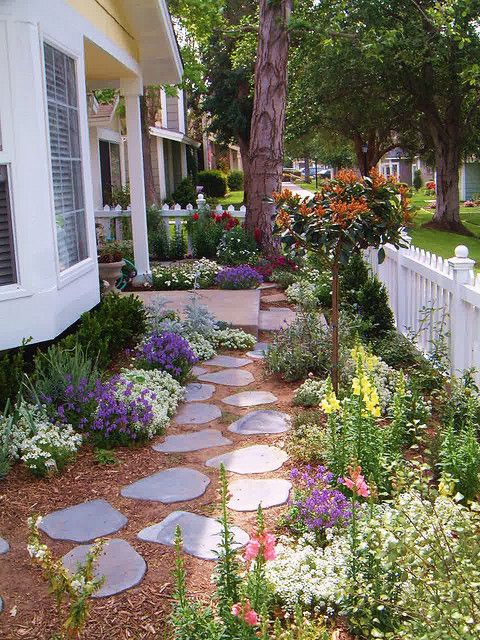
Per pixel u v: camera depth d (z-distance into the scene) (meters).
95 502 4.05
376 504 3.51
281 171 13.15
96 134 18.44
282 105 12.98
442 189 25.17
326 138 31.00
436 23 16.41
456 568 2.41
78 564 2.73
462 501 3.86
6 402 4.97
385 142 31.42
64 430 4.79
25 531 3.74
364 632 2.67
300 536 3.60
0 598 3.15
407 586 2.71
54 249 5.89
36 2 5.58
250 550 2.64
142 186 10.90
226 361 7.02
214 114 31.67
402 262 7.58
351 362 6.06
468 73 19.73
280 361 6.38
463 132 24.86
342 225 5.05
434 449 4.30
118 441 4.84
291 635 2.48
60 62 6.46
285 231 5.31
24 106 5.48
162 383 5.81
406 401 4.99
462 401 4.89
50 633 2.91
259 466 4.50
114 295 7.79
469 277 5.66
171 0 20.47
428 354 6.19
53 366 5.25
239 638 2.44
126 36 9.55
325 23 16.12
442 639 2.20
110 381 5.49
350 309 7.76
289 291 10.10
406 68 22.75
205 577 3.29
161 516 3.88
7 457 4.48
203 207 15.01
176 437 5.04
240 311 8.66
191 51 23.58
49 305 5.79
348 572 2.96
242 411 5.57
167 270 11.35
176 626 2.62
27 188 5.55
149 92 24.88
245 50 21.58
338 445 4.03
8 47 5.36
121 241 13.50
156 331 6.82
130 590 3.19
